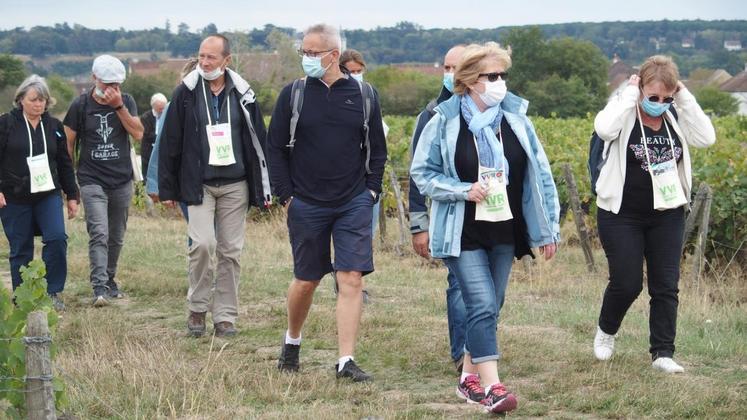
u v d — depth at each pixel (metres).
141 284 10.36
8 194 9.08
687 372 6.68
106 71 9.50
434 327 8.27
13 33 101.19
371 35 96.88
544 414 5.81
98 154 9.70
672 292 6.66
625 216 6.62
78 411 5.86
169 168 7.98
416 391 6.40
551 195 5.93
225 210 8.06
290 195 6.68
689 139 6.64
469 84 5.84
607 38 132.75
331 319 8.37
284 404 6.05
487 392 5.72
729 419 5.62
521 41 83.06
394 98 68.56
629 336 7.81
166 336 8.05
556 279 11.33
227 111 7.94
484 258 5.85
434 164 5.93
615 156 6.59
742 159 11.93
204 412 5.93
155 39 106.88
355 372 6.59
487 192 5.74
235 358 7.28
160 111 12.94
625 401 5.91
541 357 7.11
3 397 5.16
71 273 11.23
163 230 16.25
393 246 13.88
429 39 96.38
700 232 10.43
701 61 126.56
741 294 10.23
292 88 6.65
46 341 5.04
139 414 5.84
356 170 6.69
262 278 10.96
